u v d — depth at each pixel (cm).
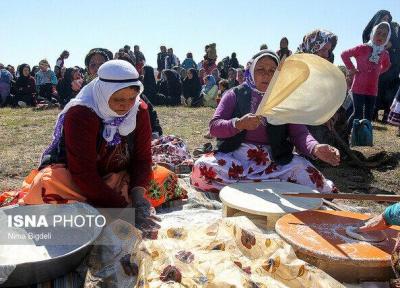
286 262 194
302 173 332
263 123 337
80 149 232
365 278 203
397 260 193
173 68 1462
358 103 665
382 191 458
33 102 1230
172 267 187
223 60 1516
